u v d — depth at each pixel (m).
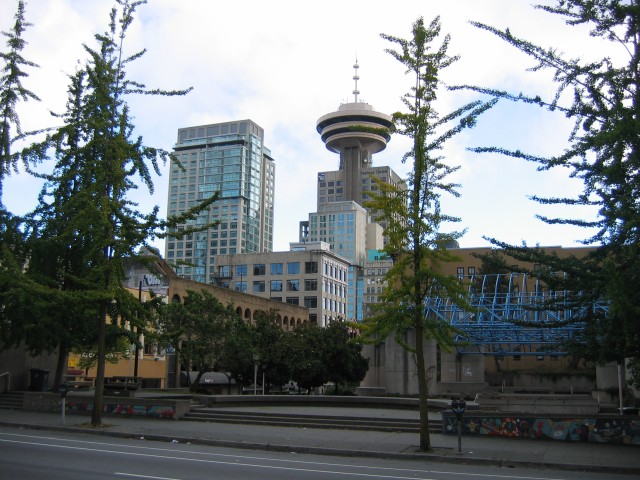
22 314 27.64
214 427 22.84
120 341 39.94
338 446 18.22
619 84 14.27
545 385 56.97
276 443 18.59
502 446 18.61
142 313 23.39
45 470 12.52
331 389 61.62
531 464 15.73
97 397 22.45
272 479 12.24
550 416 20.28
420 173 18.31
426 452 17.27
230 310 45.41
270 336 47.78
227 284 110.88
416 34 18.45
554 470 15.34
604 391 39.72
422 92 18.34
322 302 112.12
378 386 51.25
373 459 16.75
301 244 119.62
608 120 14.23
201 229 22.92
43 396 27.61
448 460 16.44
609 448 18.30
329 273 117.38
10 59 27.14
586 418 19.81
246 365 45.56
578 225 15.61
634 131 13.25
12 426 22.38
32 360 34.72
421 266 18.42
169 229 24.88
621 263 15.45
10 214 28.61
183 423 24.14
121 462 14.08
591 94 14.62
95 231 22.61
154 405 25.58
